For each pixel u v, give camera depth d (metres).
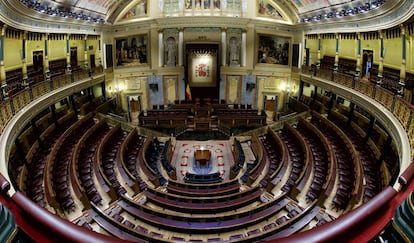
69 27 19.02
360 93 15.24
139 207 10.78
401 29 12.37
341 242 2.32
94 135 17.78
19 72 17.42
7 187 3.11
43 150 15.59
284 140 17.92
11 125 10.66
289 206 11.30
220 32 24.30
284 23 24.53
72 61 23.83
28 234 2.48
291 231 9.34
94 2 20.97
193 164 17.80
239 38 24.67
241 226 9.77
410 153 8.50
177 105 24.08
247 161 17.72
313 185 12.48
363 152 14.88
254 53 24.89
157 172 15.47
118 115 24.12
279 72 25.45
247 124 21.91
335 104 21.28
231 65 25.14
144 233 8.82
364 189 11.70
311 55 25.52
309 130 18.05
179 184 13.39
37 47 19.39
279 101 25.98
